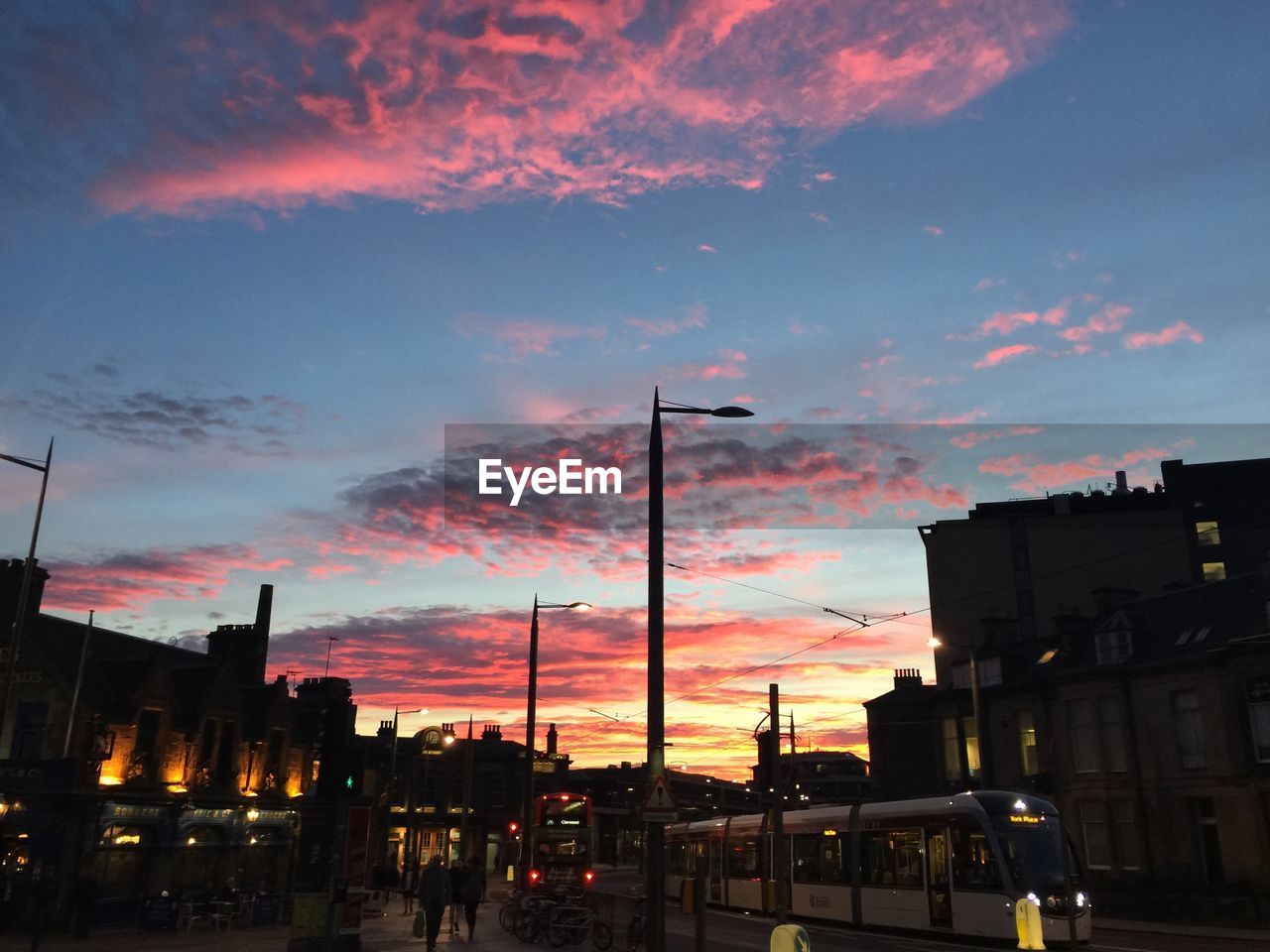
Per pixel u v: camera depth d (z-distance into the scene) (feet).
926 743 170.40
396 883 160.76
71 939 79.46
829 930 87.66
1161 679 119.55
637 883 193.06
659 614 50.42
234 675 119.75
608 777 337.52
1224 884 106.52
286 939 80.18
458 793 231.09
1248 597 117.08
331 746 64.80
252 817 117.19
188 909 89.51
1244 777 106.42
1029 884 71.51
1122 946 72.79
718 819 124.36
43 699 99.04
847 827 91.66
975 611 192.34
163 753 106.11
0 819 90.27
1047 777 133.80
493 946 73.26
